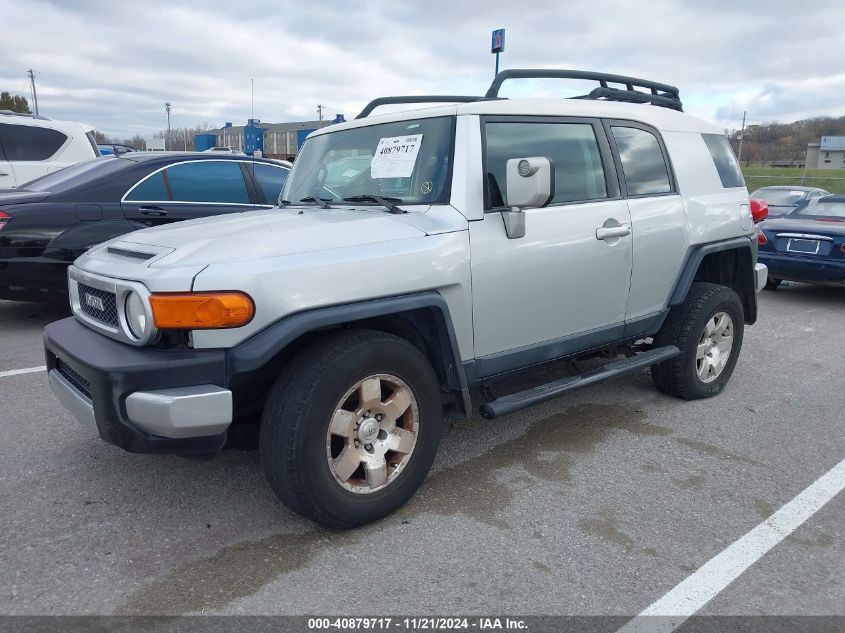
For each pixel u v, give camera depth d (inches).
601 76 172.1
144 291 103.3
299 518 122.2
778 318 310.5
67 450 149.5
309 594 101.0
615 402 186.1
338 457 114.4
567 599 101.1
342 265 110.4
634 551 113.8
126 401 102.0
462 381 128.3
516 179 123.5
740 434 165.6
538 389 143.9
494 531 119.1
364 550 112.5
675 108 198.2
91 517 121.9
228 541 114.7
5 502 126.7
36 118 356.5
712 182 187.0
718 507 129.3
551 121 147.5
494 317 133.5
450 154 131.1
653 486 137.3
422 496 131.5
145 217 247.4
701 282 188.1
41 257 232.8
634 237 159.0
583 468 145.1
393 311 115.1
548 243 139.8
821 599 102.3
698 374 185.3
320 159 159.2
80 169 261.7
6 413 170.9
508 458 149.6
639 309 166.4
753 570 109.1
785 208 496.4
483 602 100.0
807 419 176.7
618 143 162.1
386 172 140.3
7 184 339.6
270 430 109.0
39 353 224.2
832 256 328.8
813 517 126.1
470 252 126.8
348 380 110.8
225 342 102.9
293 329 103.8
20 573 105.1
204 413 101.2
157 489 132.4
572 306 148.3
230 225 127.3
